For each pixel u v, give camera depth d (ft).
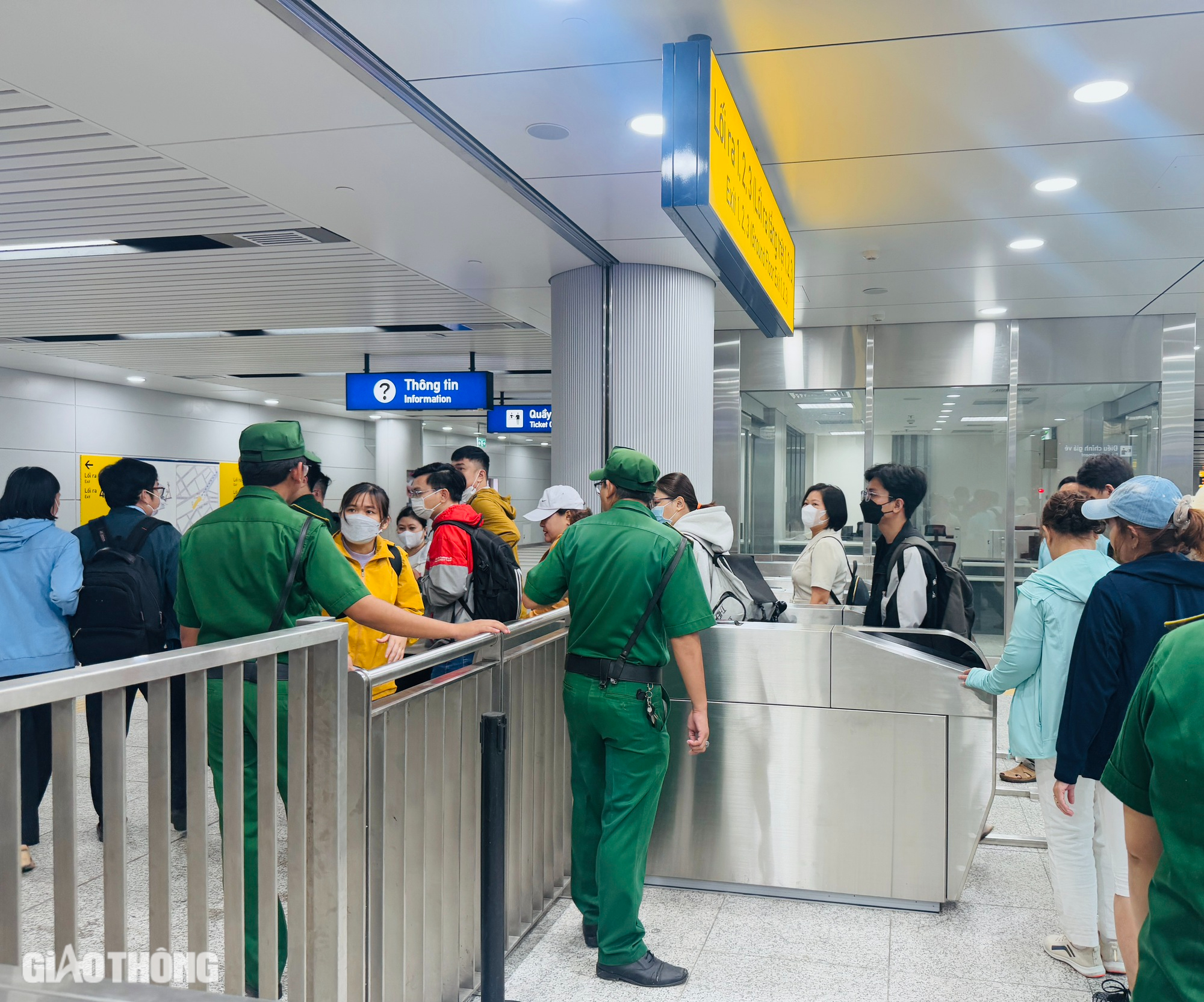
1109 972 9.50
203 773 5.45
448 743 8.64
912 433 27.12
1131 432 25.84
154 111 12.17
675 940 10.41
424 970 8.13
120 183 15.24
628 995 9.16
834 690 11.37
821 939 10.43
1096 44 10.18
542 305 24.81
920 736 11.14
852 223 16.92
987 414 26.63
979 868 12.79
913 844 11.18
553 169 14.29
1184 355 25.21
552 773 11.45
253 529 8.03
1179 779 3.75
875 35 10.05
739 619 11.97
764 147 13.30
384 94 11.50
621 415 19.60
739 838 11.68
